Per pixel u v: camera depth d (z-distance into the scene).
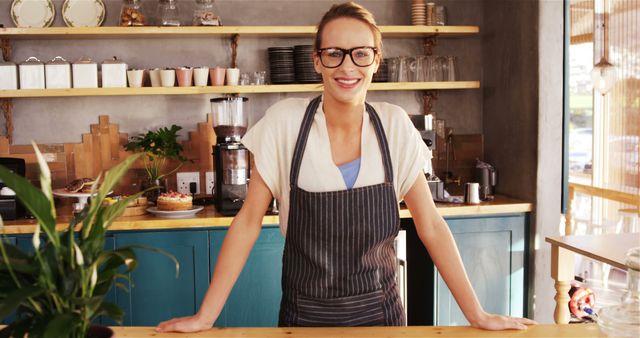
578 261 6.29
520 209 3.93
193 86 4.00
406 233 4.15
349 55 1.85
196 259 3.64
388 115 2.06
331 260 2.04
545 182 3.93
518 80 4.12
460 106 4.61
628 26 5.98
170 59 4.27
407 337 1.74
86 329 1.30
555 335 1.76
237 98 3.91
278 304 3.73
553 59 3.89
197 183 4.29
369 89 4.20
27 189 1.17
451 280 2.02
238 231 2.05
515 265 3.96
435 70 4.25
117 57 4.22
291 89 4.07
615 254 3.03
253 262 3.70
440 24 4.32
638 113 5.90
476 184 3.96
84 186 3.93
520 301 3.99
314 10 4.41
